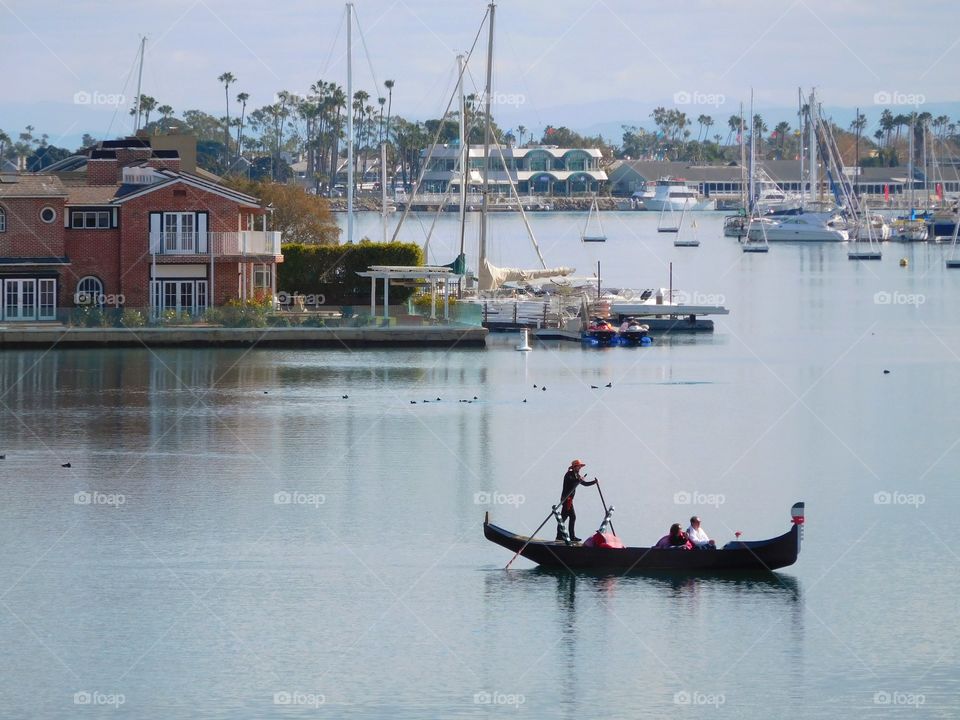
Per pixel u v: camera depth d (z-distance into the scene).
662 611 40.78
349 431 66.62
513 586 42.88
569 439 65.69
